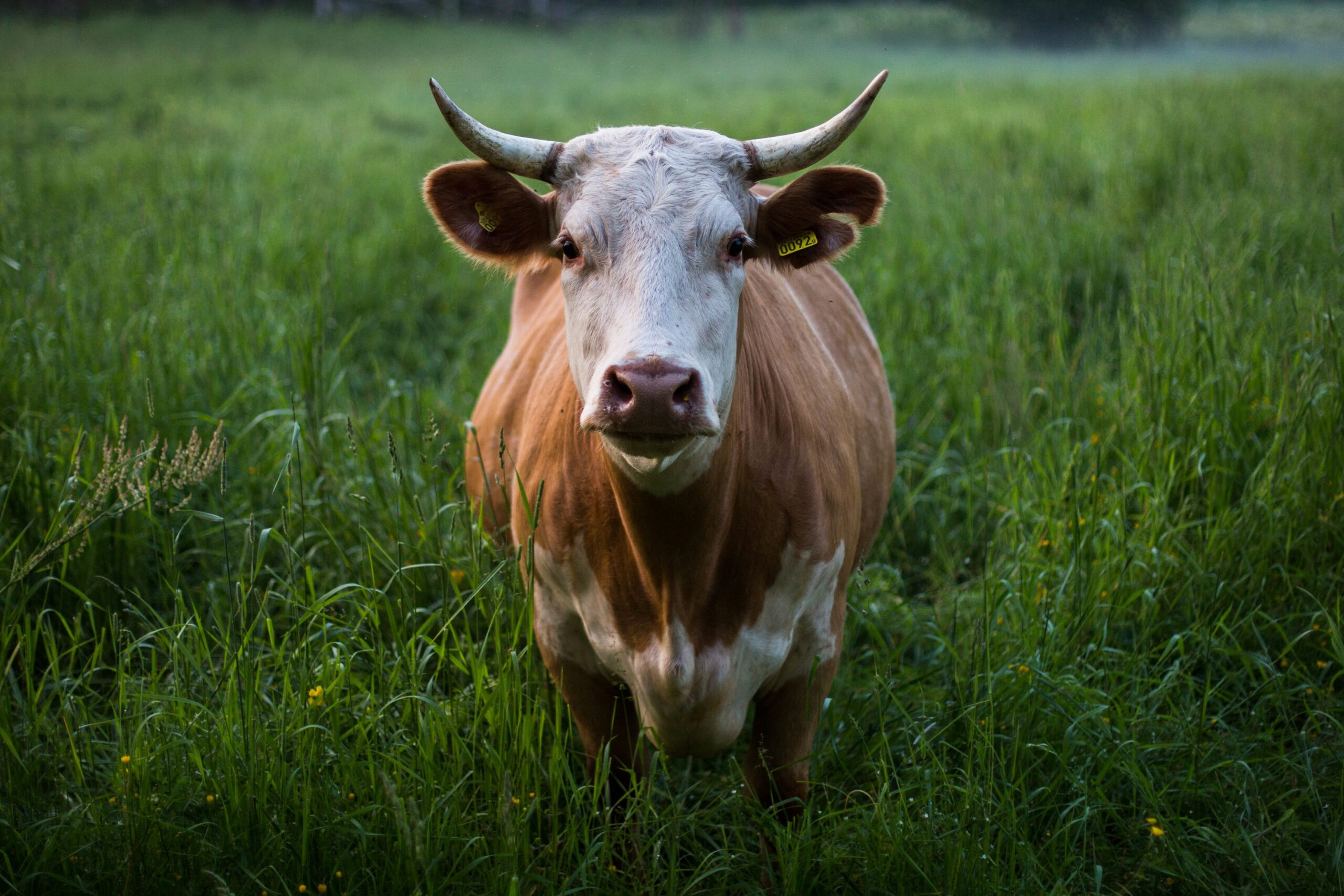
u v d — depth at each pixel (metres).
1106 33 33.81
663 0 41.81
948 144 9.50
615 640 2.86
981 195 7.11
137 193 7.42
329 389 4.74
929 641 3.89
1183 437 4.18
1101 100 11.31
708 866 2.93
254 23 26.72
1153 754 3.21
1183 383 4.35
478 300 7.06
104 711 3.37
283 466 3.86
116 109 13.23
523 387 3.48
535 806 2.79
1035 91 14.17
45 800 2.93
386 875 2.63
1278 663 3.59
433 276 7.32
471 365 6.00
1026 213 6.84
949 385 5.20
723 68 23.17
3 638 3.18
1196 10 43.50
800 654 2.97
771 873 2.84
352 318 6.51
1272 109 9.52
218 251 6.45
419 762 2.86
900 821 2.71
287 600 3.26
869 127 11.29
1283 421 4.00
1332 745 3.21
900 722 3.35
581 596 2.92
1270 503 3.81
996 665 3.45
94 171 8.64
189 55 20.02
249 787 2.70
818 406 3.07
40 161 8.79
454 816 2.71
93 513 3.29
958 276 6.07
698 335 2.38
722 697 2.80
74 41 21.45
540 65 22.03
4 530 3.81
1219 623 3.44
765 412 2.78
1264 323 4.40
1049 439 4.55
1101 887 2.84
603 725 3.07
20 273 5.27
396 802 2.38
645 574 2.70
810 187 2.75
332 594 3.16
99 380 4.52
